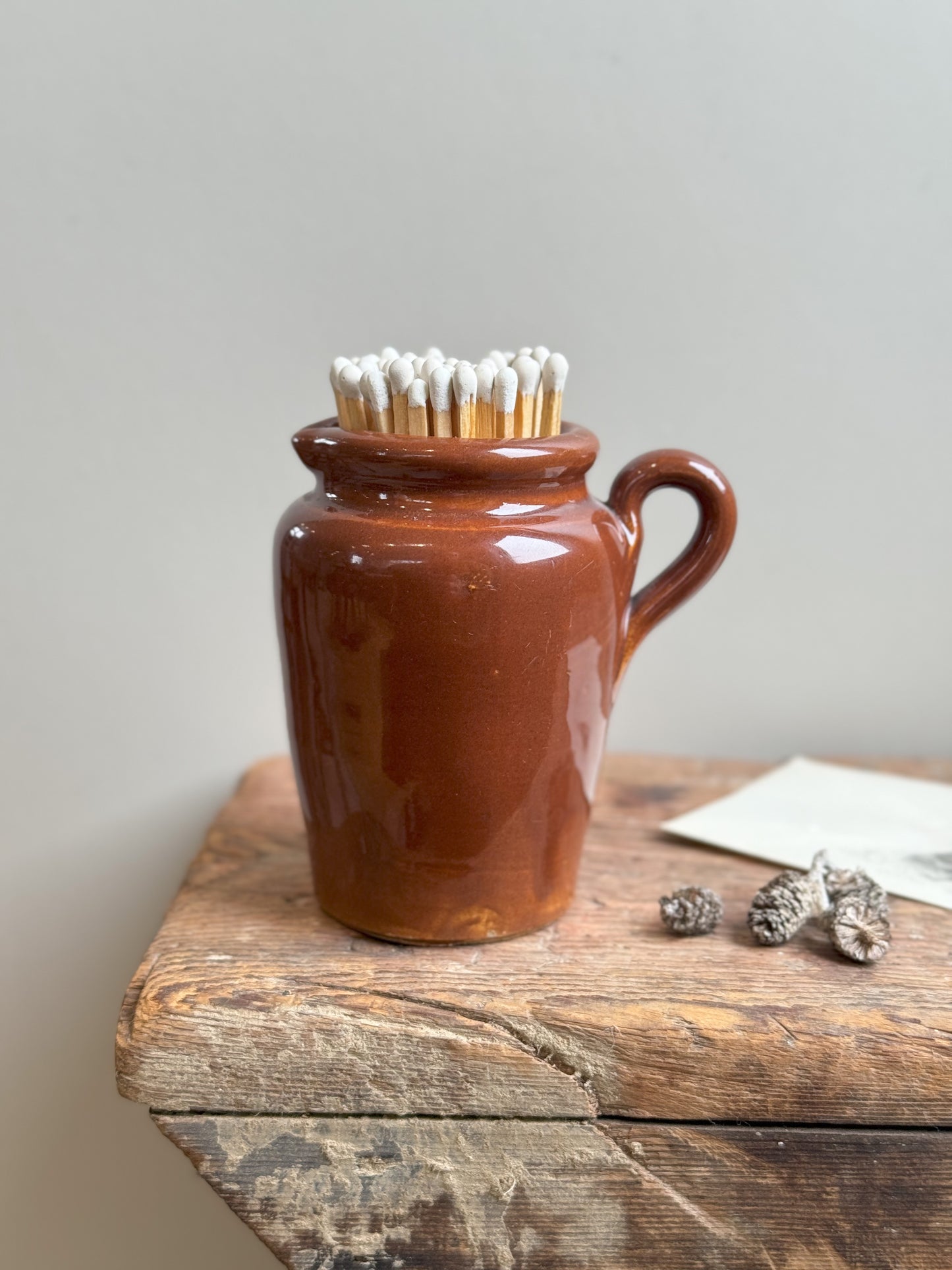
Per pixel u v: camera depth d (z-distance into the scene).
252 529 0.28
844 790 0.26
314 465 0.18
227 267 0.27
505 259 0.27
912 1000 0.18
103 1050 0.30
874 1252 0.17
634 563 0.20
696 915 0.20
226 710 0.29
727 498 0.20
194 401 0.27
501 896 0.19
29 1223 0.30
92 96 0.26
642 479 0.20
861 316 0.27
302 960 0.19
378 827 0.18
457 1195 0.17
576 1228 0.17
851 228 0.26
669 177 0.26
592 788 0.20
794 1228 0.17
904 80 0.26
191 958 0.19
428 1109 0.17
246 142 0.26
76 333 0.27
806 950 0.20
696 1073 0.17
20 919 0.30
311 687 0.18
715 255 0.27
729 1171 0.17
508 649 0.17
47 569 0.28
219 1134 0.17
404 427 0.18
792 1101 0.17
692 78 0.26
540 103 0.26
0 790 0.29
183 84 0.26
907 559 0.28
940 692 0.29
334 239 0.27
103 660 0.29
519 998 0.18
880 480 0.28
